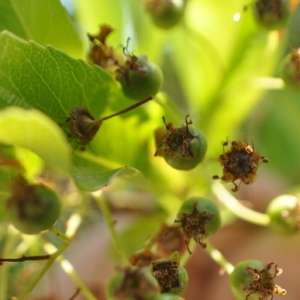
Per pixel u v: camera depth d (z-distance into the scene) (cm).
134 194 22
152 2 20
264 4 20
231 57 21
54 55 16
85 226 23
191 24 21
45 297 20
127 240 21
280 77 20
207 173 20
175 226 18
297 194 20
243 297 17
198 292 24
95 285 23
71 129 17
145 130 18
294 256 24
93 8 21
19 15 18
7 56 16
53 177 19
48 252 18
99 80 17
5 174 16
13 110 14
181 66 22
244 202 21
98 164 18
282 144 26
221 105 21
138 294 16
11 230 18
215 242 24
